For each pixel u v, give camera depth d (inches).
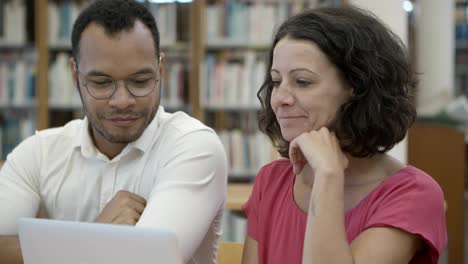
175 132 59.0
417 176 48.2
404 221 45.3
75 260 42.8
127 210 54.1
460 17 243.9
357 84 46.6
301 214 51.3
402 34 144.9
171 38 158.9
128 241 40.4
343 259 43.4
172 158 57.3
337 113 47.3
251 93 158.2
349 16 47.3
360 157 48.8
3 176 61.4
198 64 157.9
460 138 171.9
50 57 160.9
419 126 174.7
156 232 39.5
